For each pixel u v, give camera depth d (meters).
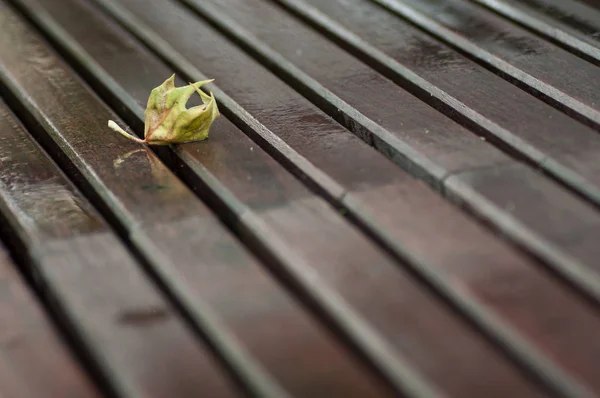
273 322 0.90
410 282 0.92
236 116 1.12
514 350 0.88
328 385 0.87
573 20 1.25
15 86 1.17
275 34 1.25
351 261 0.94
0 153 1.07
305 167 1.04
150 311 0.91
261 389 0.87
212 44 1.24
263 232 0.96
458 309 0.91
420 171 1.03
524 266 0.92
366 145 1.06
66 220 0.99
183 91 1.06
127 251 0.96
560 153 1.04
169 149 1.07
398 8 1.29
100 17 1.32
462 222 0.96
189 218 0.99
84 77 1.23
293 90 1.15
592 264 0.92
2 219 1.01
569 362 0.86
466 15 1.26
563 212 0.97
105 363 0.89
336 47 1.22
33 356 0.90
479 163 1.03
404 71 1.17
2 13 1.33
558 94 1.12
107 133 1.10
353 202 0.99
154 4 1.35
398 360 0.87
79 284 0.93
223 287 0.92
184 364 0.88
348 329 0.90
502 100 1.11
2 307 0.93
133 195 1.01
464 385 0.86
